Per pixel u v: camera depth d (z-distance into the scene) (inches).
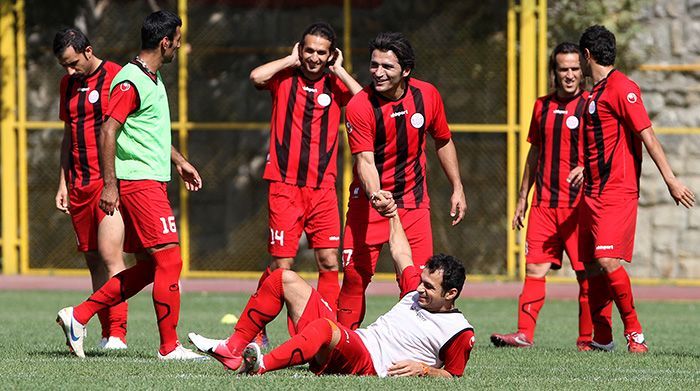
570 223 1505.9
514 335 1486.2
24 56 2628.0
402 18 2554.1
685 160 2591.0
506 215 2541.8
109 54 2613.2
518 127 2524.6
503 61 2532.0
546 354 1362.0
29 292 2377.0
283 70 1407.5
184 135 2598.4
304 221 1411.2
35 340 1457.9
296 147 1395.2
